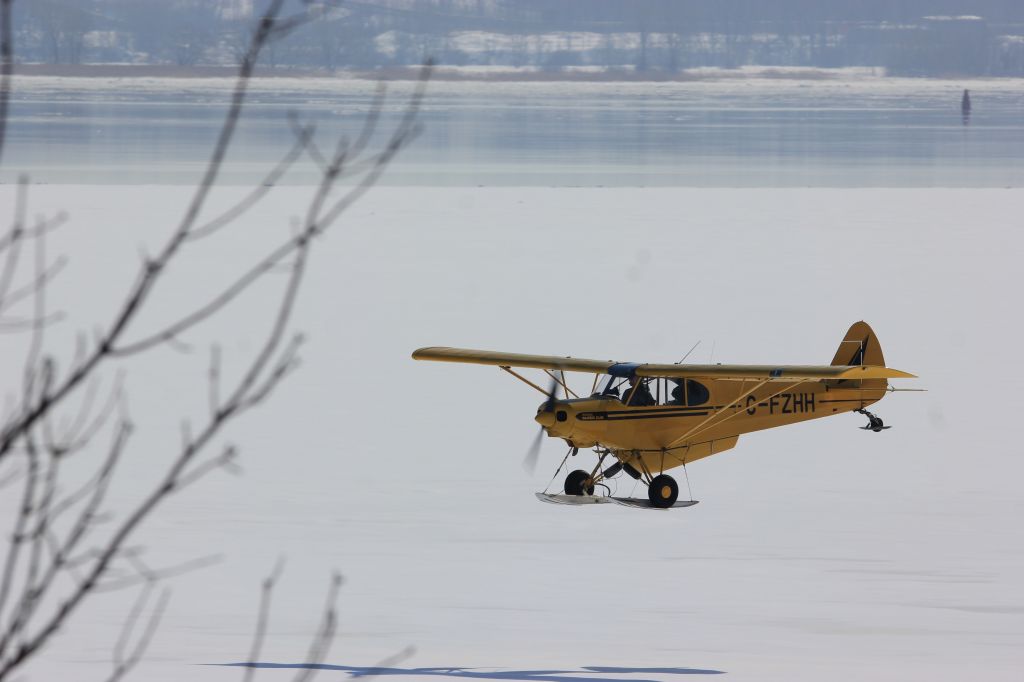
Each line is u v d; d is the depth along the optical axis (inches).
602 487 2290.8
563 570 1726.1
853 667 1286.9
